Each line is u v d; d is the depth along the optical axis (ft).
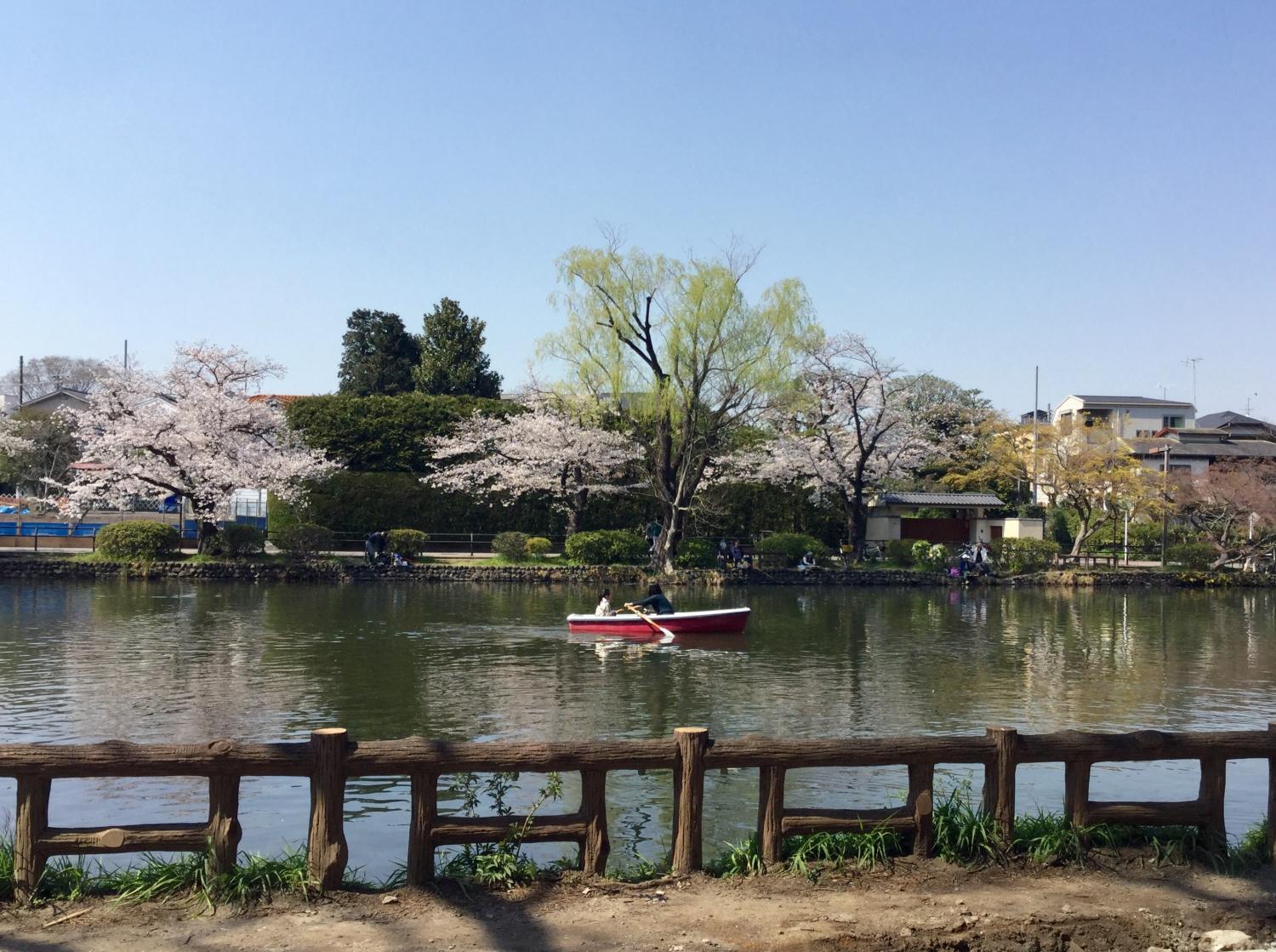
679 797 24.27
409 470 163.94
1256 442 236.22
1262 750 26.08
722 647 77.77
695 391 134.92
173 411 131.34
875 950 20.72
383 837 32.58
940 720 52.60
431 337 228.22
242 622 87.15
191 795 37.55
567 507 153.89
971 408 201.26
